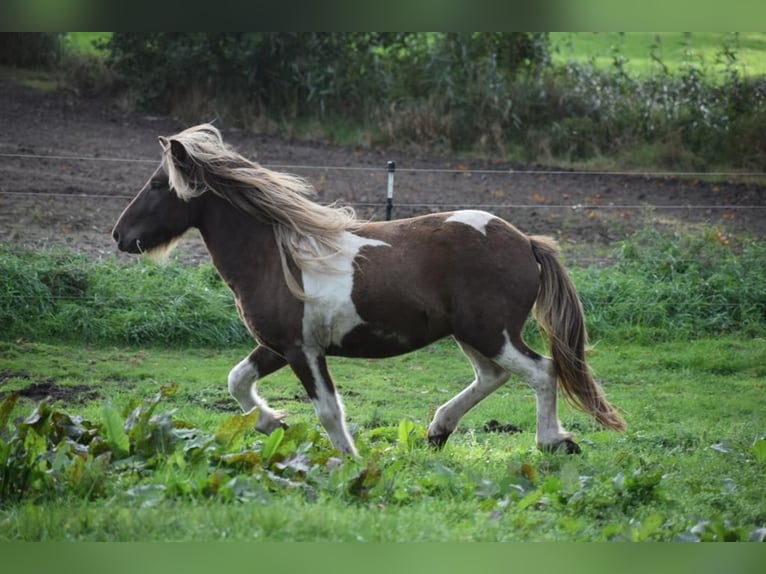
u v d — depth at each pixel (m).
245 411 9.91
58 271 15.22
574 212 20.44
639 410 12.34
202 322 14.97
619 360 14.70
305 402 12.65
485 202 20.66
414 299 9.24
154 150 22.67
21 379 12.85
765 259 17.16
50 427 8.88
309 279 9.27
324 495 7.96
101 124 24.36
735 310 16.14
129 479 8.11
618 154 24.47
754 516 8.23
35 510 7.37
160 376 13.32
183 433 9.05
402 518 7.47
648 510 8.17
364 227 9.57
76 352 14.12
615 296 16.06
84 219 18.44
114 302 15.12
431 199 20.58
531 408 12.46
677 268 17.05
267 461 8.69
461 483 8.60
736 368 14.48
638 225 19.78
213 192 9.65
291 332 9.35
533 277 9.38
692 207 20.00
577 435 11.39
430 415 11.62
